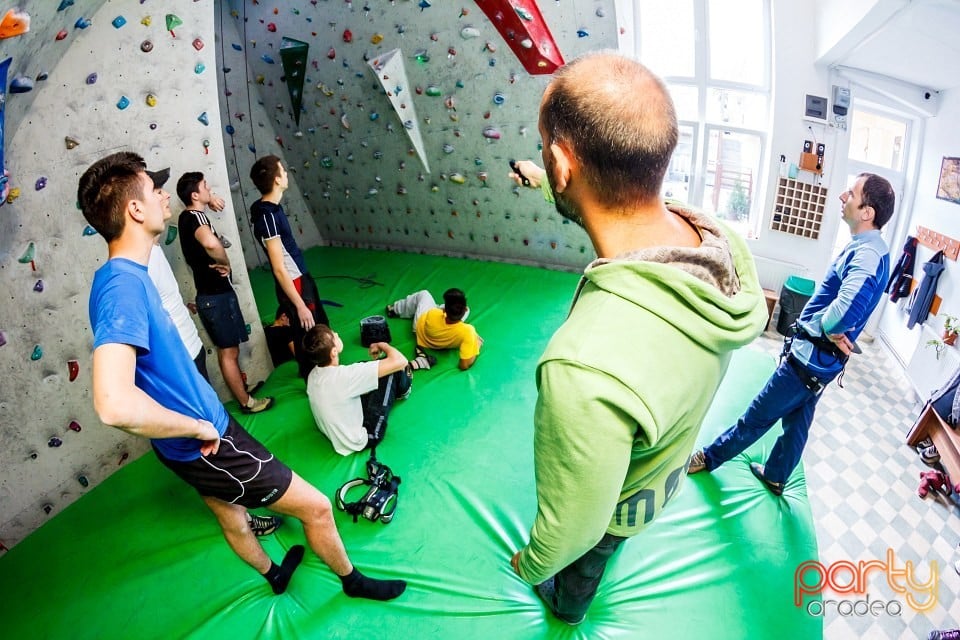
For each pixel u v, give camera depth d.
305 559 1.81
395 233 5.00
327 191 5.02
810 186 3.80
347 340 3.39
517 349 3.12
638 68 0.61
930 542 2.41
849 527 2.50
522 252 4.43
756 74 3.80
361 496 2.07
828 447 3.05
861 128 4.05
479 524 1.92
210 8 2.21
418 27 3.54
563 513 0.68
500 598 1.64
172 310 1.98
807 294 3.74
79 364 2.04
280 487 1.40
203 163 2.38
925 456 2.89
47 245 1.85
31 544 1.92
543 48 2.70
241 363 2.72
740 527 1.87
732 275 0.68
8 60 1.38
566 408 0.60
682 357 0.63
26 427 1.91
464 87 3.69
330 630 1.58
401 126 4.09
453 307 2.81
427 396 2.70
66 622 1.65
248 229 4.71
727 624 1.55
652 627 1.55
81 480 2.13
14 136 1.67
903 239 3.89
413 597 1.66
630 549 1.79
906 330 3.81
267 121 4.70
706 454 2.10
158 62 2.08
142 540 1.92
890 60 3.13
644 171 0.60
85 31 1.79
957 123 3.27
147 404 1.04
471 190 4.27
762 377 2.74
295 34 3.98
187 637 1.57
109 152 1.98
